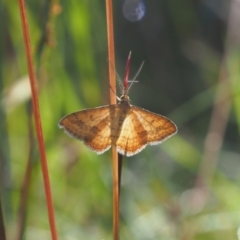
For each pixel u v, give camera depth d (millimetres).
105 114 513
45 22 538
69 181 588
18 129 585
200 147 623
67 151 592
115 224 506
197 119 687
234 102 590
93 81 576
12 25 570
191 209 584
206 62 714
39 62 540
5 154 574
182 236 575
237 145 638
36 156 548
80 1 564
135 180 606
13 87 562
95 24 591
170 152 604
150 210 593
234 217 578
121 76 690
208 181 587
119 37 787
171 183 612
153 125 516
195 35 734
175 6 700
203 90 723
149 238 578
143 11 731
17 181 572
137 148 513
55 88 572
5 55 581
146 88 726
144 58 775
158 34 771
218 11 695
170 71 758
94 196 583
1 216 506
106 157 597
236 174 606
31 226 575
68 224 581
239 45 598
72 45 582
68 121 511
